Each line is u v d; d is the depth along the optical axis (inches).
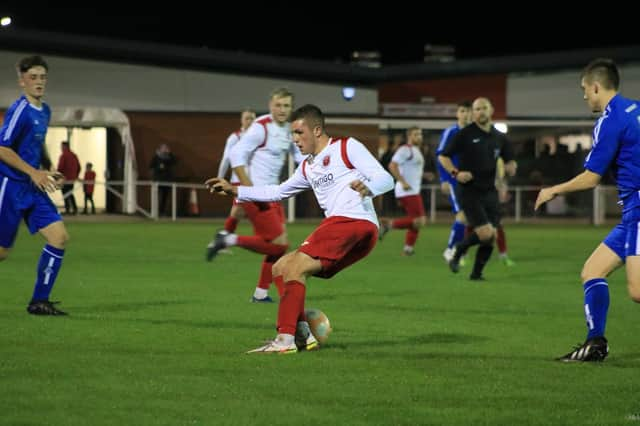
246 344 690.2
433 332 763.4
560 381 570.3
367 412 492.4
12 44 2637.8
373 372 591.8
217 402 509.7
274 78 2893.7
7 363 605.0
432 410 497.7
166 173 2679.6
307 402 512.1
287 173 2541.8
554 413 494.0
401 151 1592.0
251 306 909.2
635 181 608.1
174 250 1594.5
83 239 1839.3
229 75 2866.6
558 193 621.3
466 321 830.5
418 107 2955.2
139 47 2760.8
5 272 1197.1
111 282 1109.7
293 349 653.3
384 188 647.8
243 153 958.4
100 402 506.3
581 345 636.7
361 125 2930.6
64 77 2733.8
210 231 2121.1
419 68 2942.9
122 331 743.7
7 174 798.5
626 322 843.4
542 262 1485.0
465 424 472.1
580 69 2893.7
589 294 632.4
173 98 2837.1
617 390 547.2
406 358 641.0
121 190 2783.0
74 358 625.0
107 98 2775.6
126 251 1567.4
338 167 661.3
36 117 804.6
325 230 657.0
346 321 822.5
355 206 660.1
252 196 695.7
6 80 2640.3
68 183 2561.5
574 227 2534.5
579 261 1501.0
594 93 622.2
